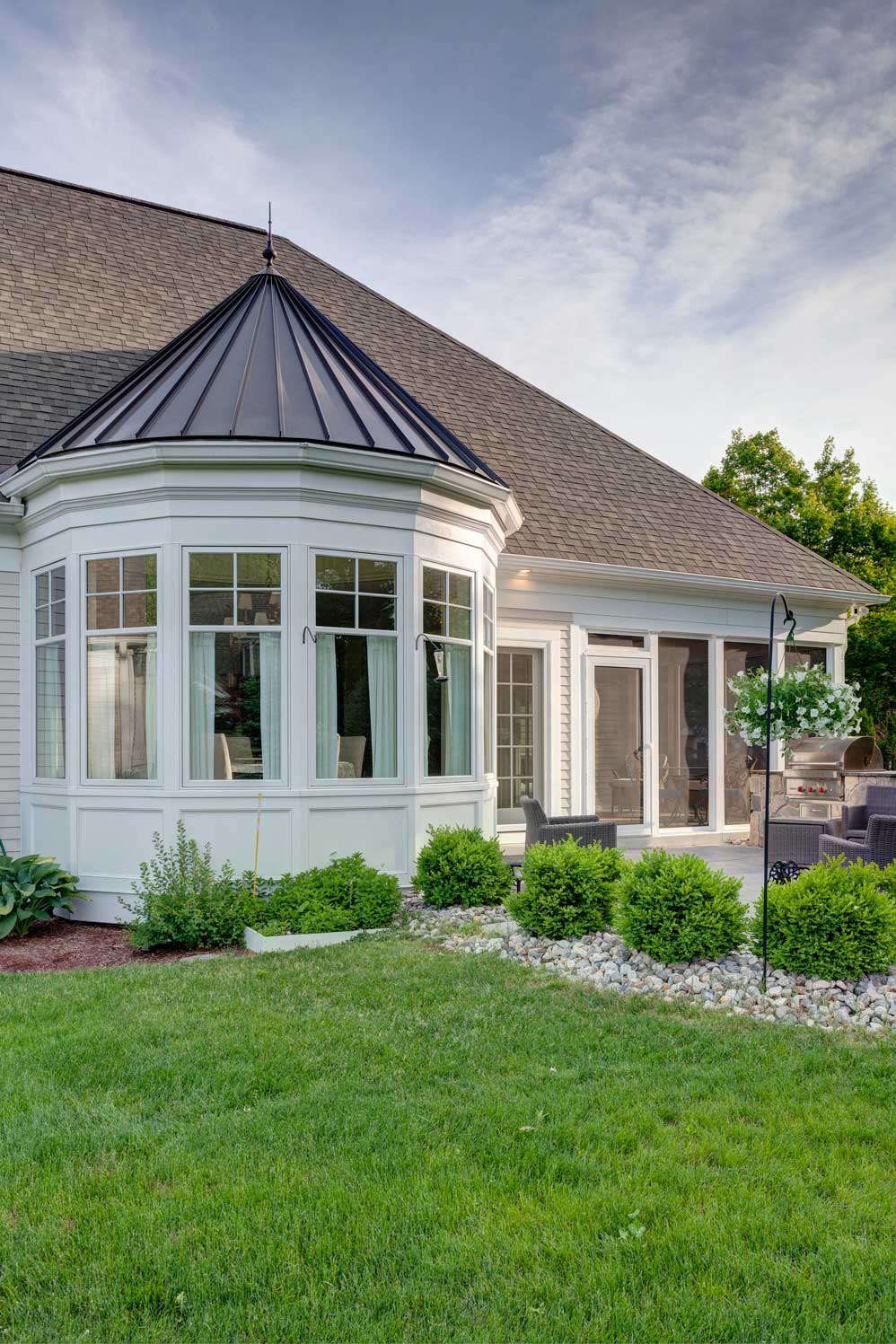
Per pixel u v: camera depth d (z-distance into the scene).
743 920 6.59
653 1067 4.69
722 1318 2.73
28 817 9.77
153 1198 3.40
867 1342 2.65
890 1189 3.47
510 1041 5.05
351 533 8.77
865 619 27.33
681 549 14.41
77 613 8.92
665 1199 3.37
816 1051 4.90
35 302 11.91
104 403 9.79
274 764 8.48
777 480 29.98
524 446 14.62
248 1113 4.11
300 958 6.95
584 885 7.35
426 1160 3.68
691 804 14.43
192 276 13.76
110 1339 2.66
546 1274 2.94
